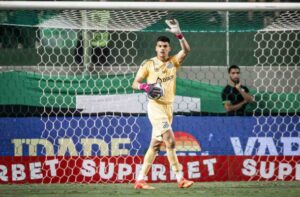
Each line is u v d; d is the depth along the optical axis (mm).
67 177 23938
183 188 22531
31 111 24469
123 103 24703
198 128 24250
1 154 23797
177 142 24172
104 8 20109
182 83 24922
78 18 22156
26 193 21625
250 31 25375
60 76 24625
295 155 24438
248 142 24344
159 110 21812
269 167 24375
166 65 21938
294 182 24062
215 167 24234
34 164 23922
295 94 25125
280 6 20359
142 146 24188
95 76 24938
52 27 24312
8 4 20078
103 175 24047
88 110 24625
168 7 20109
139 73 22062
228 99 24922
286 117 24469
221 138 24266
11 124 23891
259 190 22109
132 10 20250
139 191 21891
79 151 24047
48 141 23984
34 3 20109
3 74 24406
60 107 24578
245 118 24375
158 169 23984
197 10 20281
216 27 24406
